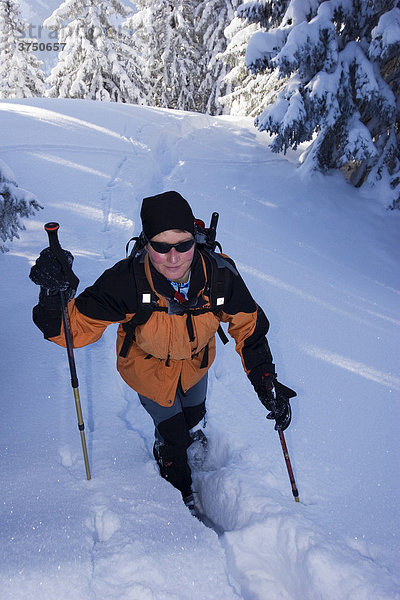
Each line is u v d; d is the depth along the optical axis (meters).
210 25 20.22
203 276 1.95
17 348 3.49
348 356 3.87
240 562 2.08
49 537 1.99
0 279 4.52
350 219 7.48
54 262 1.79
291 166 9.09
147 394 2.20
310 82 7.89
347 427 2.96
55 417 2.82
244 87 13.01
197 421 2.56
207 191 7.64
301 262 5.82
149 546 2.00
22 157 7.66
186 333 2.01
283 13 9.13
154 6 20.69
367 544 2.10
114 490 2.29
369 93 7.53
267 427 2.88
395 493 2.44
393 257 6.59
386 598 1.84
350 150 7.70
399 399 3.32
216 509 2.46
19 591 1.75
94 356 3.46
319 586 1.93
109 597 1.77
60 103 11.30
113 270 1.95
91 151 8.36
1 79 22.25
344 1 7.82
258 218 6.97
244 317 2.16
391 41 7.18
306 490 2.41
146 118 10.87
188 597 1.84
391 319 4.69
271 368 2.25
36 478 2.34
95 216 6.11
